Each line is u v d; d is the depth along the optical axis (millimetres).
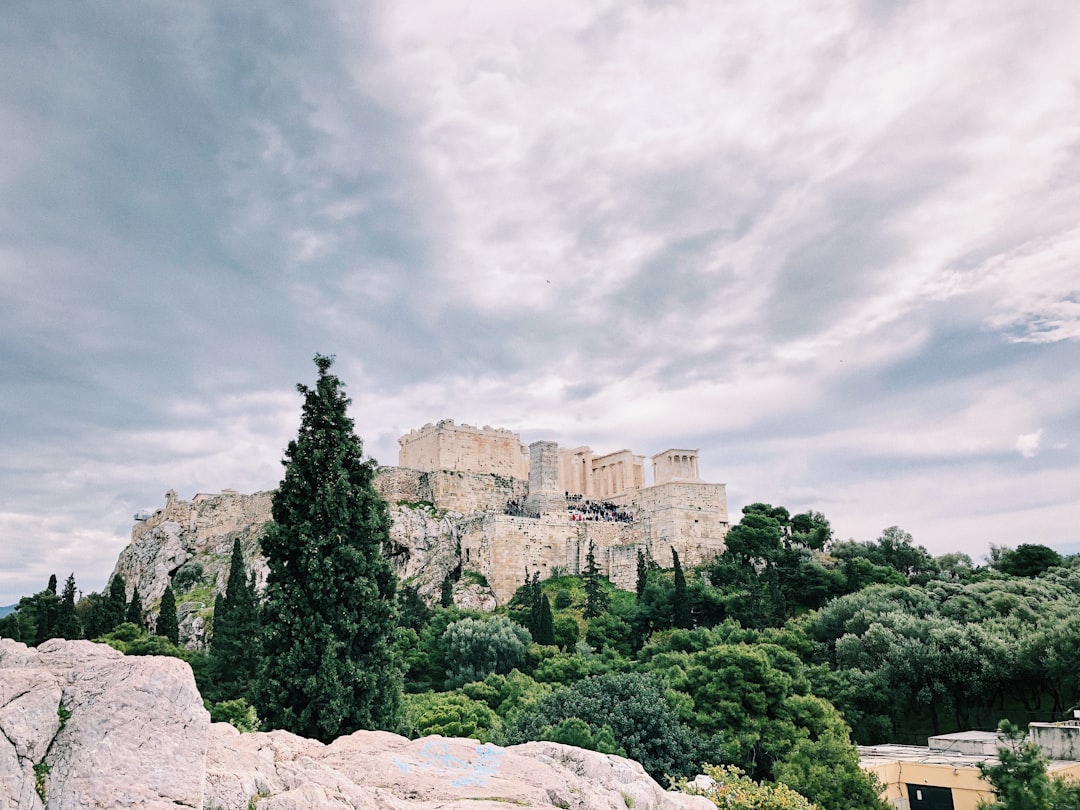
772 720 57812
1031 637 70500
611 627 98562
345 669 36688
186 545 164375
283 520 40156
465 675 83312
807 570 111688
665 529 129000
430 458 152750
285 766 15641
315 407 42500
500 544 125000
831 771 45062
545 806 16469
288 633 37844
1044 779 33531
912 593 94312
